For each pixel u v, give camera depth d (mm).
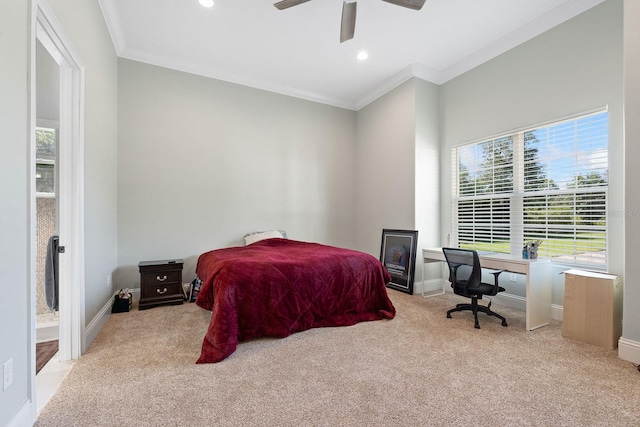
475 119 3791
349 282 2943
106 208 2973
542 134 3129
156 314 3078
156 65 3820
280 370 1939
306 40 3465
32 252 1437
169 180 3875
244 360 2080
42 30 1698
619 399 1618
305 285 2672
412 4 2365
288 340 2432
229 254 3191
